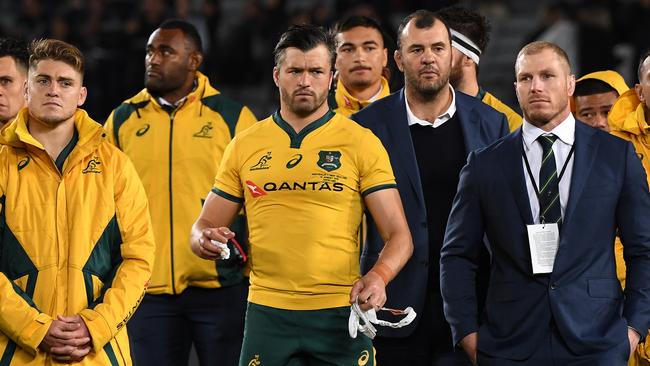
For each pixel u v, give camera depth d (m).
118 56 46.19
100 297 17.14
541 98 16.95
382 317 19.11
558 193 16.98
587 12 47.94
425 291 19.08
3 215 17.03
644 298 16.80
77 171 17.28
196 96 22.47
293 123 17.39
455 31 21.80
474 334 17.25
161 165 22.11
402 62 19.42
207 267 21.75
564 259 16.72
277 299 17.03
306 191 17.00
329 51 17.28
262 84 51.19
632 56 46.94
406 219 19.11
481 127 19.64
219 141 22.28
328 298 16.98
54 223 17.03
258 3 52.69
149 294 21.89
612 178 16.95
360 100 22.47
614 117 19.83
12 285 16.78
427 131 19.56
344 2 51.28
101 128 17.53
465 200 17.52
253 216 17.27
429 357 19.34
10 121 19.83
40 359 16.70
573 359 16.62
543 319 16.77
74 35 52.59
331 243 17.00
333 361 17.11
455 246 17.56
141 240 17.52
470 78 22.05
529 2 59.62
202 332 22.09
